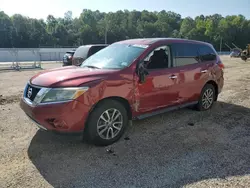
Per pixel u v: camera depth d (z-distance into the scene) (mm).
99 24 90562
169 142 3898
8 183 2781
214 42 86938
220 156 3445
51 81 3461
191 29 92875
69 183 2797
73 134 3400
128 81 3816
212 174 2990
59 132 3332
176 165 3195
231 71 14523
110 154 3479
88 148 3643
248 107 5957
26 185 2750
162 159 3348
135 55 4125
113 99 3746
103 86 3525
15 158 3330
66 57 14539
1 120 4832
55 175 2947
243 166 3180
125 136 4109
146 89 4082
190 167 3148
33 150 3564
